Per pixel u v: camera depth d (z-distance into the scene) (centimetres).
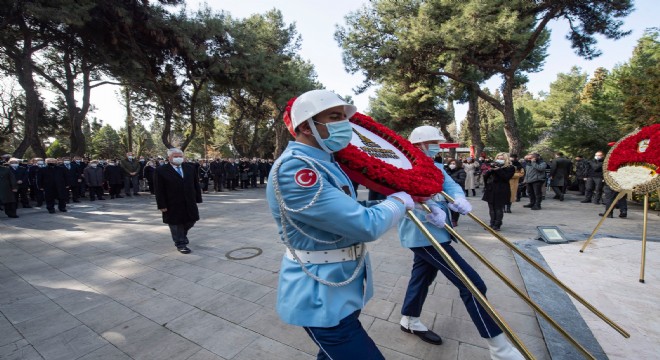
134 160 1376
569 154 1395
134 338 275
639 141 409
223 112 2311
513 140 1583
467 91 1894
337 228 123
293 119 141
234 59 1670
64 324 300
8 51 1306
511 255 464
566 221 721
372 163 145
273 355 247
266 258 479
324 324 133
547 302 308
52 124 2017
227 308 324
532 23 1355
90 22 1237
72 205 1086
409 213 149
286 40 2284
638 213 810
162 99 1697
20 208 1037
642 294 322
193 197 518
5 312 325
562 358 223
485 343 254
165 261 475
